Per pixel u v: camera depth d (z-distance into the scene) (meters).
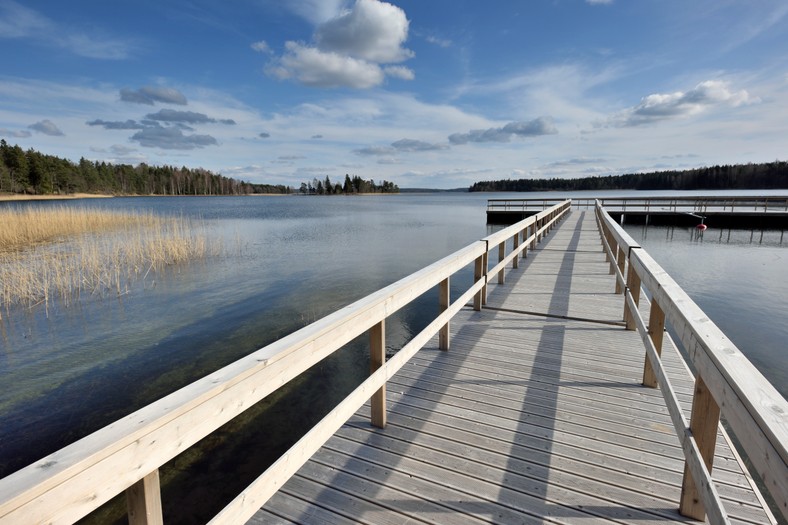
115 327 7.17
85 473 0.76
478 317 4.63
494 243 4.70
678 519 1.79
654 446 2.29
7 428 4.25
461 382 3.08
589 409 2.69
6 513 0.65
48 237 17.16
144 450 0.89
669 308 1.81
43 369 5.58
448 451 2.28
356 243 18.11
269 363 1.31
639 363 3.37
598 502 1.90
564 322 4.44
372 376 2.20
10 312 8.06
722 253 15.60
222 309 8.16
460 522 1.80
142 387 5.07
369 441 2.38
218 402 1.10
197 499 3.10
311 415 4.21
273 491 1.37
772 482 0.78
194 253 14.52
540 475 2.08
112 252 13.57
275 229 24.14
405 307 8.01
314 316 7.65
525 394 2.89
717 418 1.47
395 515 1.84
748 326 7.39
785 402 0.90
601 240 10.31
